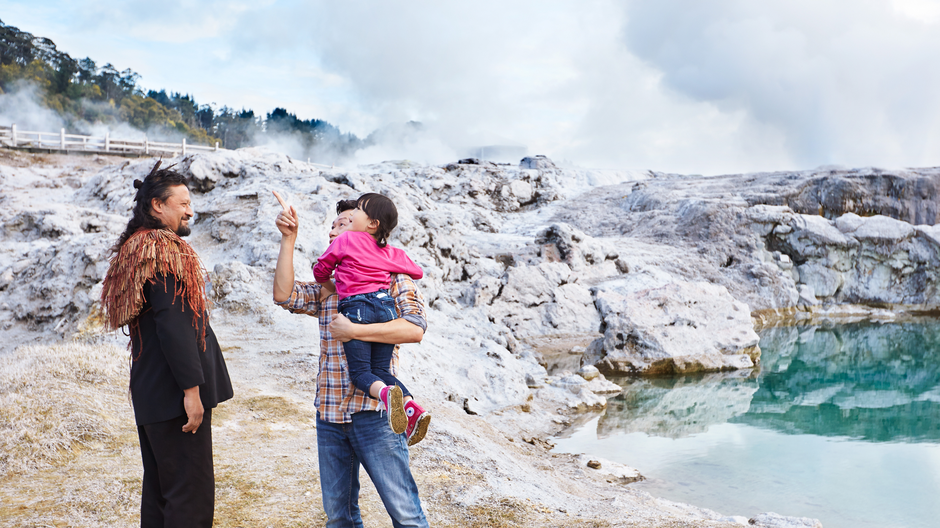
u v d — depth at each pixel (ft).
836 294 88.17
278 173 67.46
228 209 54.75
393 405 8.48
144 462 9.95
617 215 114.73
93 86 587.27
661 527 13.85
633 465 29.09
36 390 19.07
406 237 60.49
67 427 17.10
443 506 14.90
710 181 119.75
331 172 71.10
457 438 21.66
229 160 67.31
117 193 76.07
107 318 9.62
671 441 33.22
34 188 98.63
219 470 16.10
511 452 25.62
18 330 44.42
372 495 15.21
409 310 9.36
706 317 53.98
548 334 61.26
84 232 60.39
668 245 94.22
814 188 100.22
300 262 46.14
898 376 50.31
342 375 9.50
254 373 26.94
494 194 126.93
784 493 25.67
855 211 98.07
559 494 19.26
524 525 14.05
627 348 51.11
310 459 17.24
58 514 12.86
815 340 65.82
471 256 71.97
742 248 90.53
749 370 51.37
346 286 9.27
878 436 34.81
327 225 52.44
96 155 125.59
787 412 39.93
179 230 10.10
